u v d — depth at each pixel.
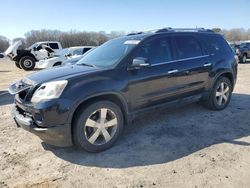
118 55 4.51
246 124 5.12
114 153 4.05
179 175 3.40
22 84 4.12
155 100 4.66
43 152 4.16
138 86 4.38
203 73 5.37
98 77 4.02
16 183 3.36
